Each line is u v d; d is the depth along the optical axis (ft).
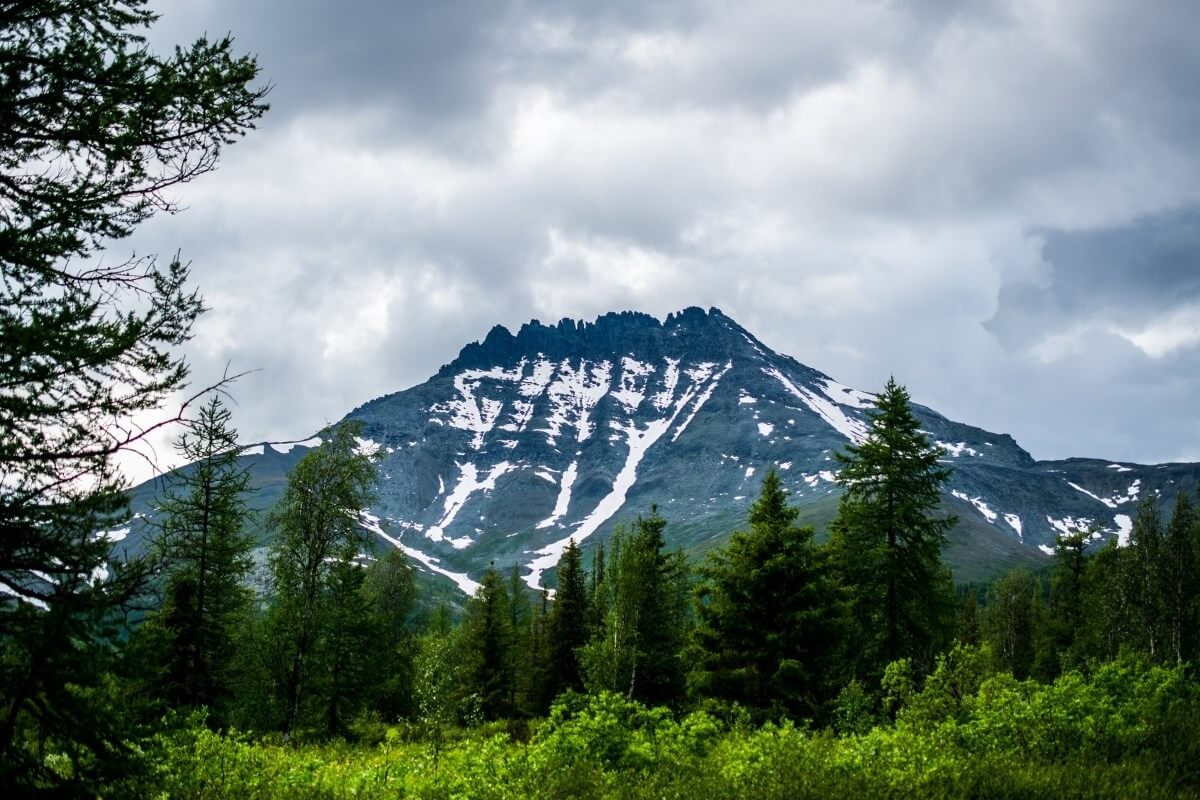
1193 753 35.70
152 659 22.15
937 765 33.65
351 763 59.21
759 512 86.28
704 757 42.98
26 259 23.17
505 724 105.29
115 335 23.61
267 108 26.63
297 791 38.42
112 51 24.82
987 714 42.55
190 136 25.95
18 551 21.12
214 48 25.79
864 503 90.94
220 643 89.86
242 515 73.26
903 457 89.97
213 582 84.89
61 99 23.72
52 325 21.89
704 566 85.35
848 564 90.02
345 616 112.47
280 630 100.32
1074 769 33.71
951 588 100.48
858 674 86.74
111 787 22.35
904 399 93.25
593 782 36.60
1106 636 159.33
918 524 88.84
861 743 40.40
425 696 66.44
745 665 79.61
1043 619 206.08
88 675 20.80
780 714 74.54
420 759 49.03
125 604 21.76
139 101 24.43
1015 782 31.81
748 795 32.76
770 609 81.61
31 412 21.67
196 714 36.78
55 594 21.22
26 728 21.40
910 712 50.60
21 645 20.13
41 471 21.75
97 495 21.93
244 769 38.29
